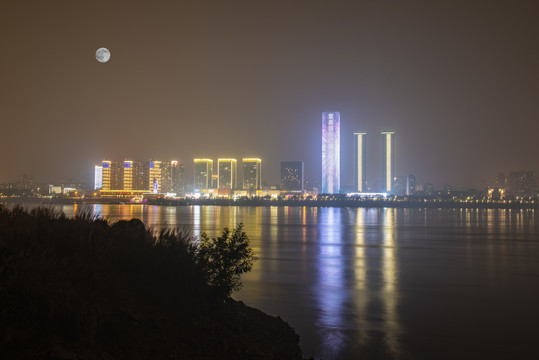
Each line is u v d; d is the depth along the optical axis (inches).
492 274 1198.3
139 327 401.7
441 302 837.2
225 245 593.0
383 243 2235.5
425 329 655.1
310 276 1141.7
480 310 775.7
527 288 982.4
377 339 605.0
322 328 649.6
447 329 657.6
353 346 573.3
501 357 541.3
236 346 454.9
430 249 1931.6
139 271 472.7
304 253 1733.5
